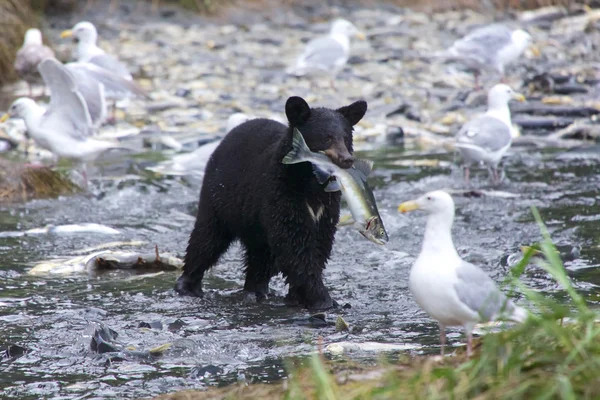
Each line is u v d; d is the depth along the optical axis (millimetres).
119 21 31703
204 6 33312
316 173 9578
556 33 31531
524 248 11805
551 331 6738
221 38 30438
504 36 23016
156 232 13906
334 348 8578
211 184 10812
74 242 13266
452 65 26781
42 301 10477
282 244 10062
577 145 18641
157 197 15820
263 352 8633
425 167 17266
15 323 9602
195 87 23938
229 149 10805
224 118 21000
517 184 15930
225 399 7082
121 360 8469
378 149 18859
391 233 13477
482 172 16906
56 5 31406
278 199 9969
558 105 21781
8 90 23703
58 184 16109
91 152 16109
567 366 6488
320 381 6656
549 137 19359
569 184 15836
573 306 9656
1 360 8500
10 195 15578
